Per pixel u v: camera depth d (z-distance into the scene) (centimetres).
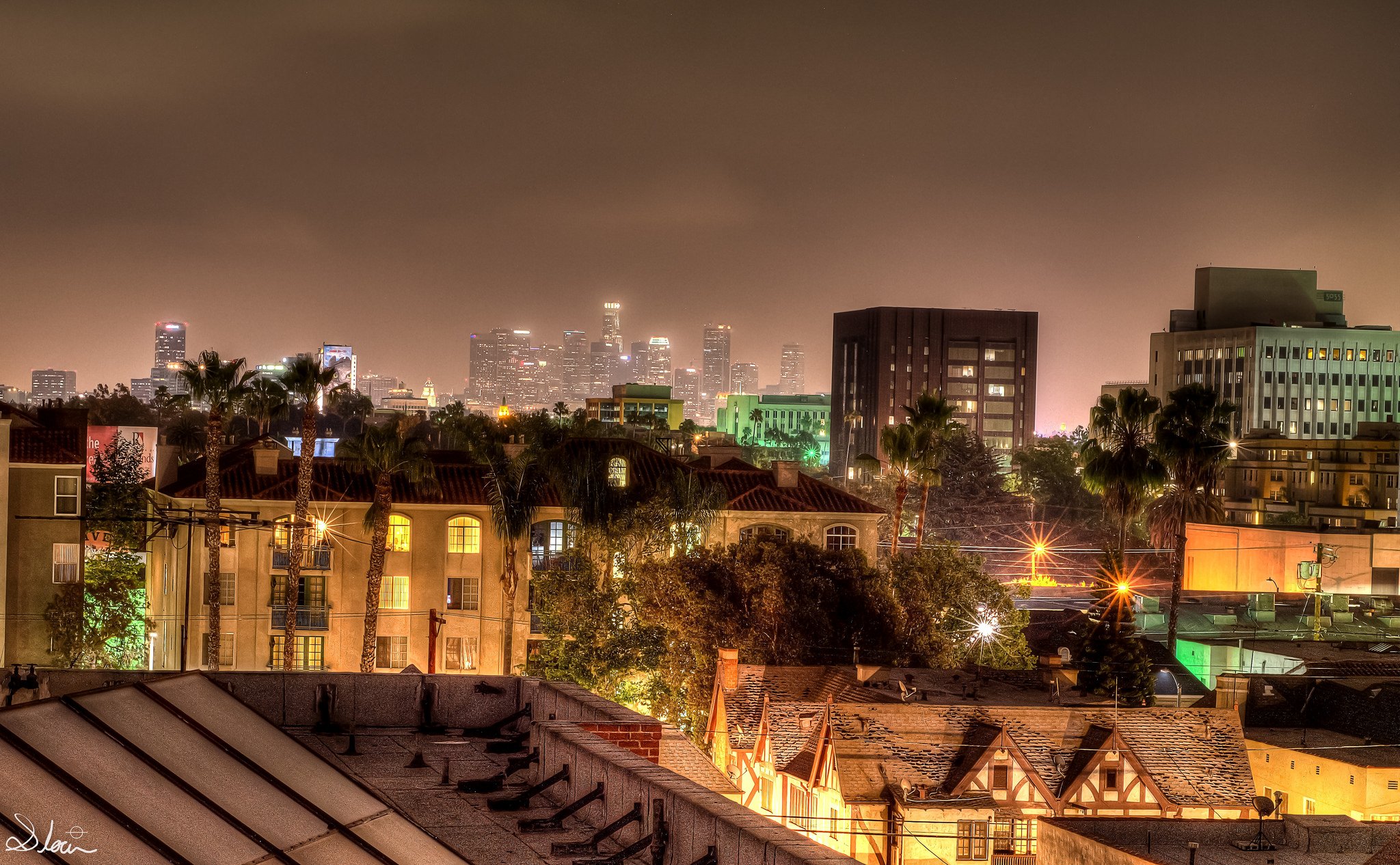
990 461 19525
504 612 7875
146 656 7812
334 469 8112
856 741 5059
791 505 8462
